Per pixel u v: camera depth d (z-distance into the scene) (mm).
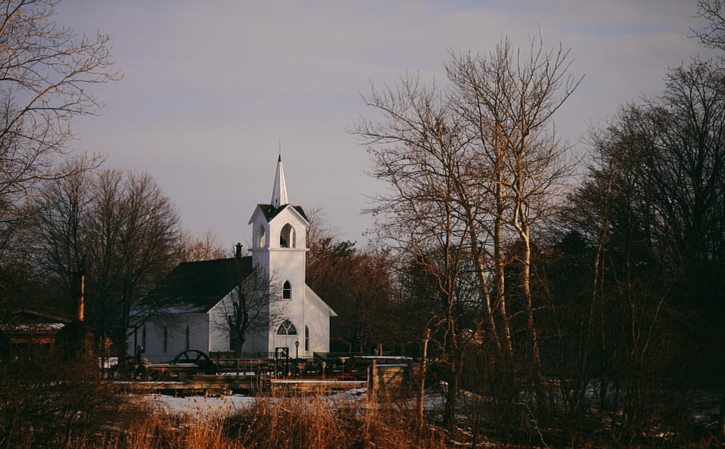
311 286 102250
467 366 30969
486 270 34531
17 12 29828
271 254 82062
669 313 35281
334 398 32969
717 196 52781
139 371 47281
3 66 29906
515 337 34406
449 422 29812
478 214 36562
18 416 26266
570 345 32156
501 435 30031
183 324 83750
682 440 30547
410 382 32656
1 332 32219
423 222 33375
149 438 27875
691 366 33969
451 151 37094
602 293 32312
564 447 29359
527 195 39312
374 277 41906
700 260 45344
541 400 30469
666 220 50750
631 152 45594
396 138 38438
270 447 28297
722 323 39594
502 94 40875
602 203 40906
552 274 40938
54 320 38844
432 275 32781
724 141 53688
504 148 39625
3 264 34781
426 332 30891
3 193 30500
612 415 30734
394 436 28625
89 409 27594
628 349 30938
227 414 31672
